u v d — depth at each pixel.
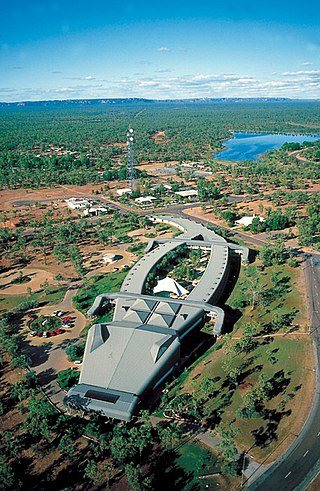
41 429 93.62
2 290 166.75
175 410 100.94
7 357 123.81
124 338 118.00
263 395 101.94
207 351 125.62
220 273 165.50
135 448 87.62
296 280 170.50
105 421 98.81
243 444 91.44
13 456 89.31
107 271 182.62
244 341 121.69
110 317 144.88
